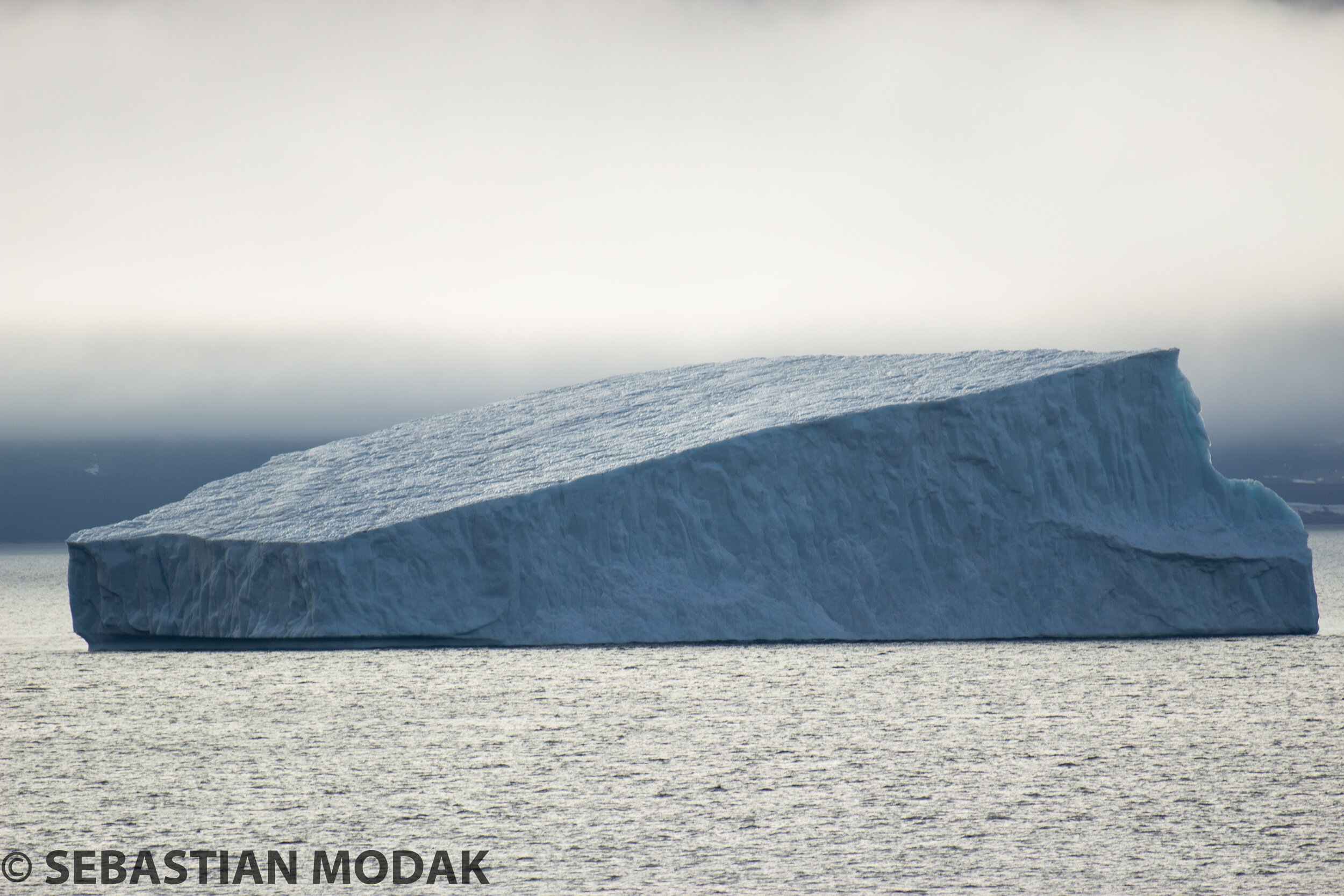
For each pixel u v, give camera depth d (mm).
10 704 160500
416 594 166250
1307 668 175625
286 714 149625
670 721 143500
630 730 139375
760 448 175625
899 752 129000
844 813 107438
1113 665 174250
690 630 169750
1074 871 92750
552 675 171000
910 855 96375
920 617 174875
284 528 174375
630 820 105938
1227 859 95125
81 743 136375
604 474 171875
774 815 107000
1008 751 129625
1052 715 145875
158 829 104375
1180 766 123312
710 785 116688
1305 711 149000
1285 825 103562
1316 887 89125
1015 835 101062
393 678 170625
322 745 133875
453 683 166625
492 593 167500
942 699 154125
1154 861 94938
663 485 173875
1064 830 102500
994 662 176125
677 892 88812
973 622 175500
